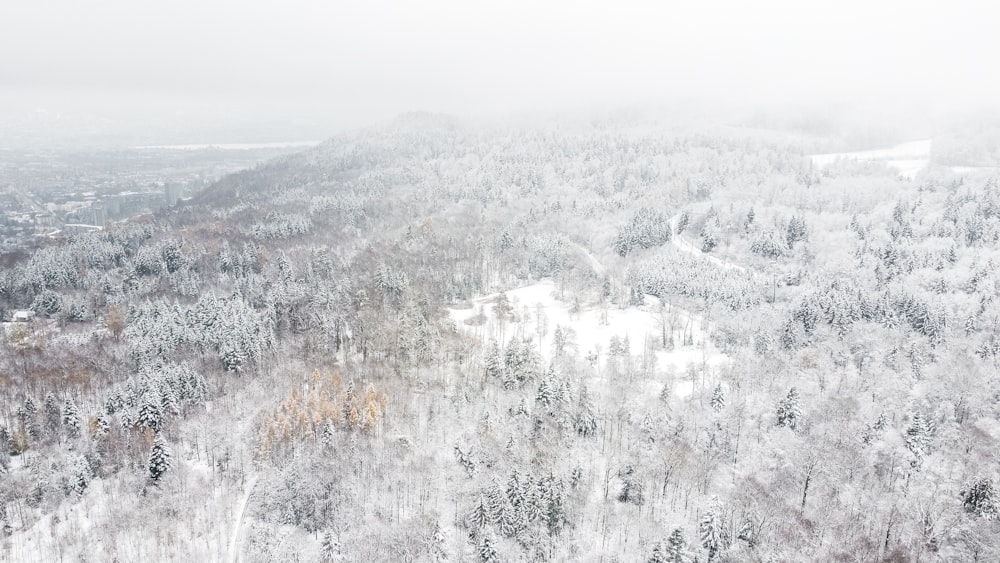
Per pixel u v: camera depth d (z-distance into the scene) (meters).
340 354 169.62
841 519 109.19
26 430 128.00
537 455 124.50
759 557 102.25
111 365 157.00
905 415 130.38
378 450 128.00
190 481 120.81
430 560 105.38
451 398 147.00
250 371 156.62
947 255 198.75
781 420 132.00
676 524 108.75
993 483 108.44
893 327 162.75
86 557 103.69
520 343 162.75
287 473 119.56
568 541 108.94
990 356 143.62
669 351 175.12
